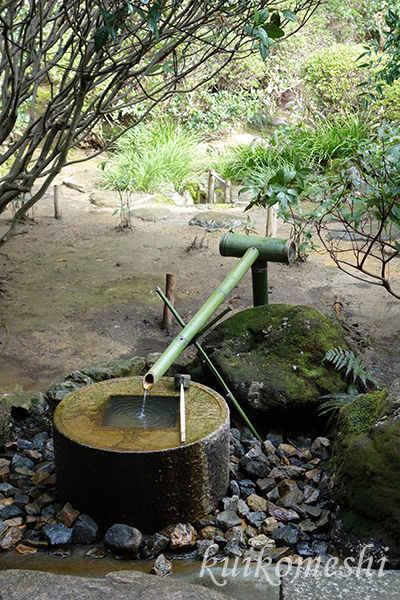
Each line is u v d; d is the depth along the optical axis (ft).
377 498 8.23
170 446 8.64
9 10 9.21
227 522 8.95
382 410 9.34
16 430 11.74
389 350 14.25
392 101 31.12
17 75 10.11
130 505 8.73
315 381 11.73
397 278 18.79
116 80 10.08
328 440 11.15
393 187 11.48
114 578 6.76
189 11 10.16
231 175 33.32
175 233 24.26
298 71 43.14
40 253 21.61
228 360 12.35
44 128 10.20
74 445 8.80
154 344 14.93
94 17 10.08
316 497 9.66
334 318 15.14
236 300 17.40
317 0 10.59
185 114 36.35
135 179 30.50
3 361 13.96
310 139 31.50
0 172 30.53
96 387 10.69
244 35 9.33
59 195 25.96
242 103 37.52
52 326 15.72
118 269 20.07
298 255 20.20
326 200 14.69
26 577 6.51
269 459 10.79
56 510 9.37
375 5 43.93
